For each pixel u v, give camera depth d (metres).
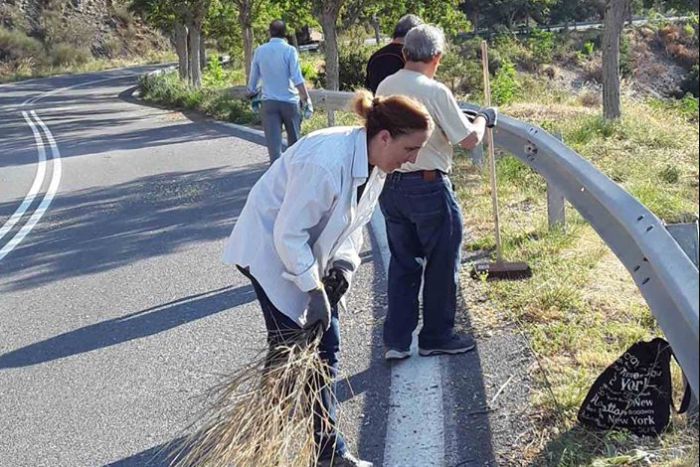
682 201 8.34
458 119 4.79
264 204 3.85
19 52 61.97
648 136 12.36
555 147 5.92
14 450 4.68
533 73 54.06
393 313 5.23
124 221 10.12
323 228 3.75
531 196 8.74
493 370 4.95
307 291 3.70
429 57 4.88
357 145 3.70
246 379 3.80
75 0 70.81
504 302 5.87
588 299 5.81
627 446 4.02
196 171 13.27
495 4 68.62
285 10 26.16
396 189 4.96
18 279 7.98
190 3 34.66
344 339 5.74
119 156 15.76
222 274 7.62
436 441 4.33
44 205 11.53
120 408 5.08
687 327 3.38
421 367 5.15
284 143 14.27
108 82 49.72
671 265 3.44
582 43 61.59
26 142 19.59
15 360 5.95
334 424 4.06
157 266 8.04
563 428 4.22
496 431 4.32
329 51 22.23
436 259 5.06
